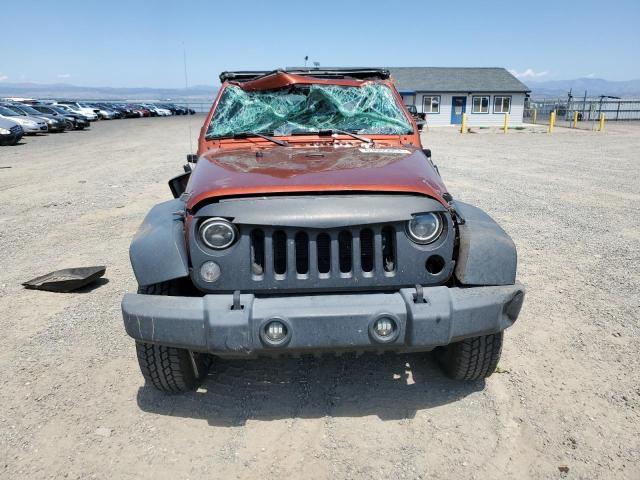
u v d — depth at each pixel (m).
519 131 32.09
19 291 5.22
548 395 3.36
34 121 27.05
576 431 3.02
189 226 2.80
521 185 10.87
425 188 2.83
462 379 3.46
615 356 3.81
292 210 2.70
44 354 3.96
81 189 10.84
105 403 3.36
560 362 3.75
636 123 39.38
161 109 57.72
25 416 3.22
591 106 41.78
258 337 2.63
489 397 3.36
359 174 2.95
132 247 2.95
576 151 18.61
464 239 2.92
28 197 10.05
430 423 3.12
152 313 2.72
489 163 15.01
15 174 13.15
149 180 11.96
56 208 9.02
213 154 3.72
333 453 2.88
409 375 3.63
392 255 2.80
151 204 9.22
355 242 2.73
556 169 13.52
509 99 39.50
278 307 2.63
